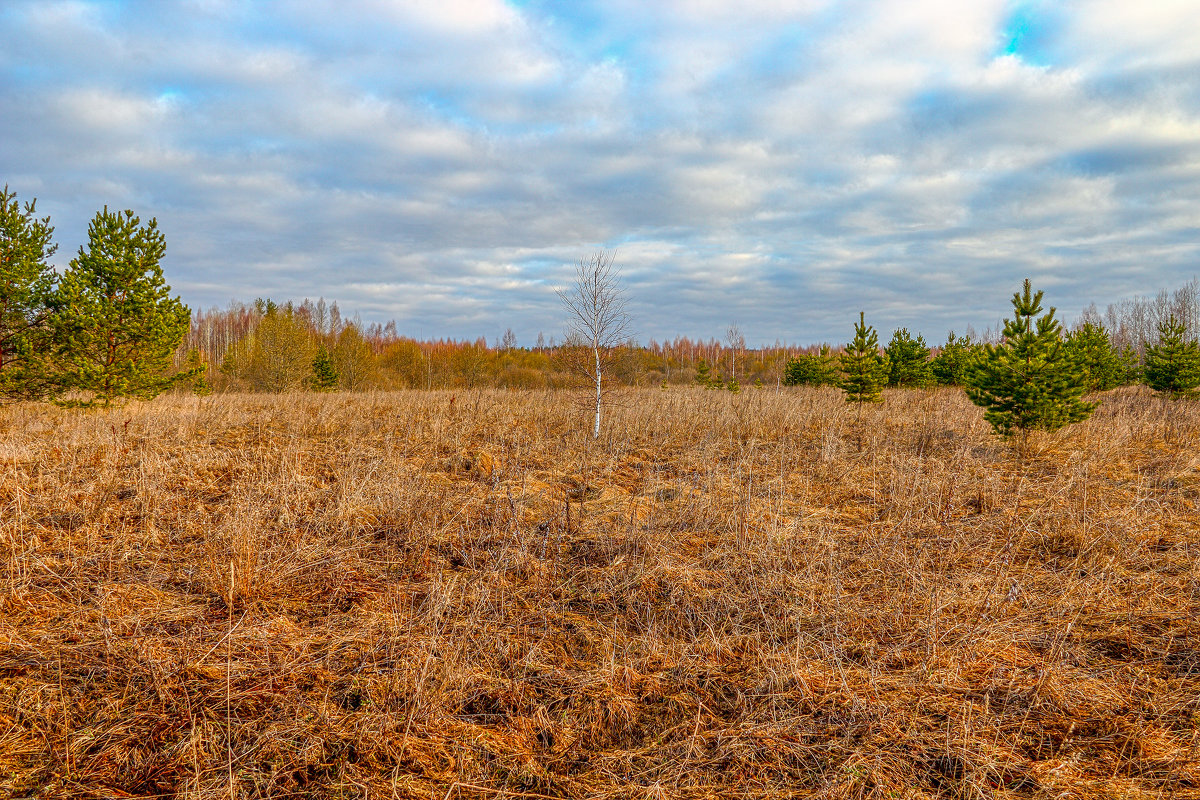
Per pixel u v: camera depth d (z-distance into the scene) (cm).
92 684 327
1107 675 355
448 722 315
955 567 511
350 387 3247
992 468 830
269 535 541
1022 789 272
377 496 647
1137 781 270
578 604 460
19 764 273
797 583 480
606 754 298
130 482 691
